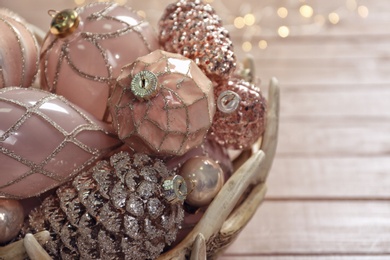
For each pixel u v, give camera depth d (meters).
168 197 0.59
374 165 0.95
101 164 0.60
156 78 0.58
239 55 1.26
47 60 0.67
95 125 0.62
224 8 1.46
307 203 0.87
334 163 0.95
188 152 0.65
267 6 1.47
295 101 1.10
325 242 0.81
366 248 0.80
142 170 0.59
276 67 1.22
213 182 0.62
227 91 0.64
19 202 0.62
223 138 0.67
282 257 0.79
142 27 0.67
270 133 0.70
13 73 0.64
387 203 0.87
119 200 0.58
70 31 0.65
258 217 0.85
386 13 1.42
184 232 0.65
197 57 0.65
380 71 1.20
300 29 1.36
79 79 0.65
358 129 1.03
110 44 0.65
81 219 0.58
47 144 0.59
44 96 0.61
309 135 1.01
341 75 1.18
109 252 0.59
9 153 0.58
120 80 0.60
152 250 0.60
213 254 0.66
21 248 0.58
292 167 0.94
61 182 0.61
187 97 0.59
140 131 0.59
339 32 1.34
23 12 1.38
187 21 0.66
